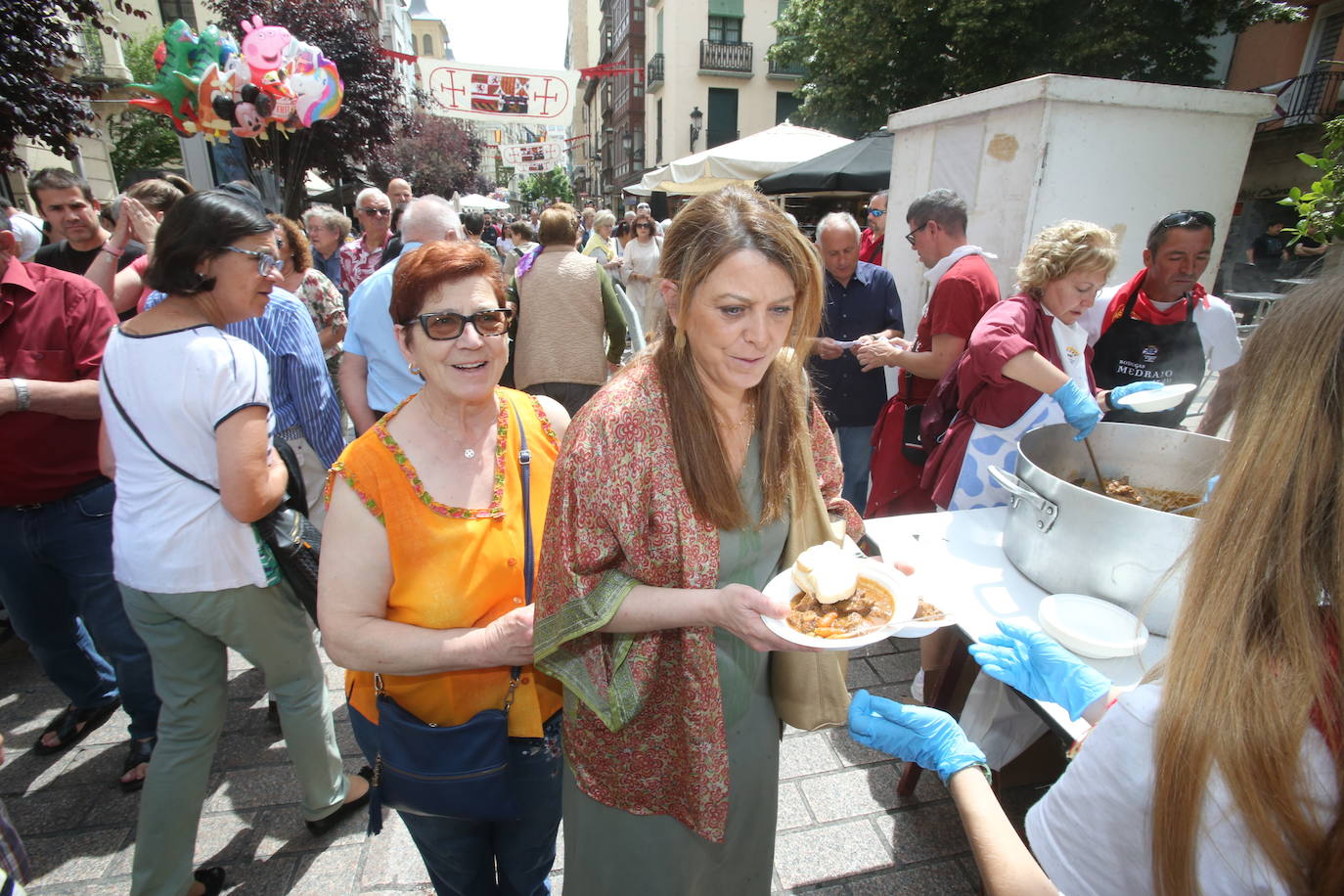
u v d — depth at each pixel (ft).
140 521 4.86
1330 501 1.84
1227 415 7.36
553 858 5.03
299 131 24.53
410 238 9.36
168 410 4.62
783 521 3.94
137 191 10.35
